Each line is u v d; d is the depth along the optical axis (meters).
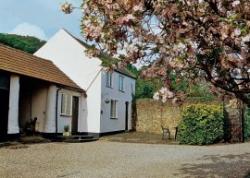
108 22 6.64
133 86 36.19
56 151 17.59
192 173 11.96
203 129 22.98
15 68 20.80
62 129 25.41
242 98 7.34
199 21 6.07
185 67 6.58
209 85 8.09
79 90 27.66
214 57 6.31
